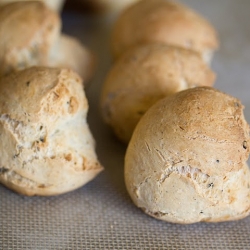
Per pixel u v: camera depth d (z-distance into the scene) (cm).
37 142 38
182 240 39
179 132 37
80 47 49
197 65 43
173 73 42
